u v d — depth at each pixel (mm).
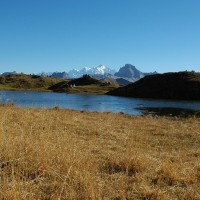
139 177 7863
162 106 66625
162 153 11570
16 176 6938
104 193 6852
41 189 6777
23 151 8102
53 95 109188
